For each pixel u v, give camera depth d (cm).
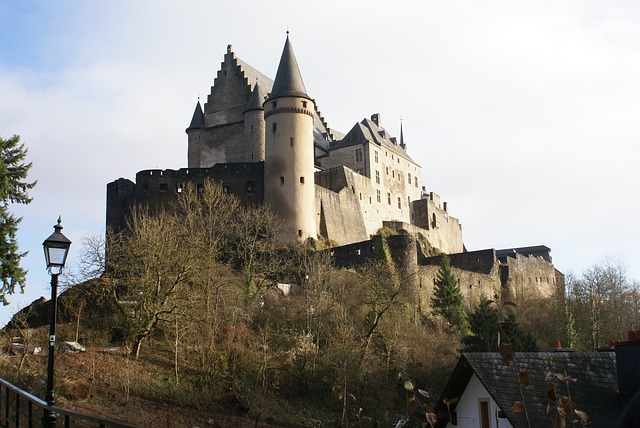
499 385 2394
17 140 4950
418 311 6862
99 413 3438
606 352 2792
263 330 5141
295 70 8275
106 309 5138
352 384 4797
